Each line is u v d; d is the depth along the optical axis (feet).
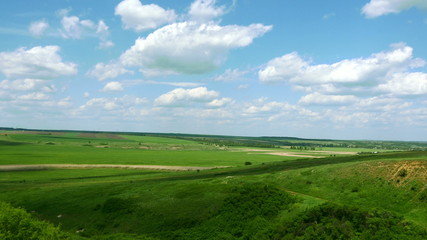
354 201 159.22
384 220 117.29
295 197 164.55
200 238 148.15
